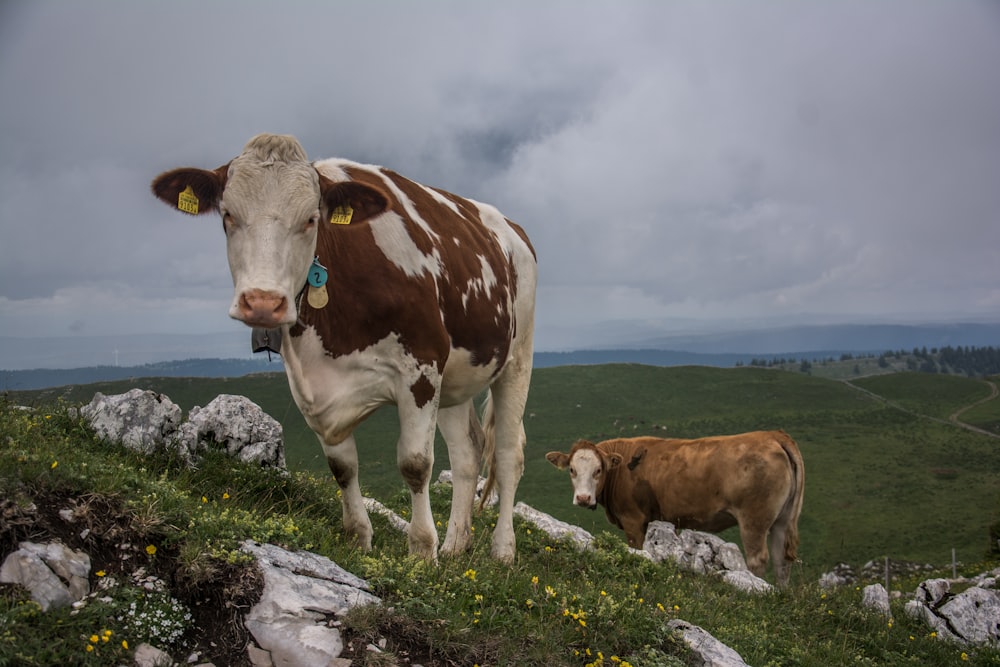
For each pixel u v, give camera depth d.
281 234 5.55
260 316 5.31
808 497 124.81
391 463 96.00
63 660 4.29
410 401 6.67
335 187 5.89
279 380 135.00
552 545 10.14
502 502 8.92
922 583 11.21
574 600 6.20
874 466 146.50
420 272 6.78
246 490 8.15
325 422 6.46
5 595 4.54
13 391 8.69
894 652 9.19
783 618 9.47
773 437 14.62
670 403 192.62
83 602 4.67
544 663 5.26
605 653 5.74
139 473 6.37
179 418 8.67
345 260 6.34
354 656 4.78
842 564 26.92
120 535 5.11
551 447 151.75
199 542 5.19
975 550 94.19
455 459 8.38
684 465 15.28
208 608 4.93
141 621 4.65
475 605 5.68
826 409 196.50
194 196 5.79
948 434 174.50
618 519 16.64
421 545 6.74
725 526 15.52
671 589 9.02
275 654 4.72
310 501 8.74
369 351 6.48
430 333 6.72
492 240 8.62
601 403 188.12
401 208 7.09
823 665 7.69
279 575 5.12
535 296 9.68
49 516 5.03
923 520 109.75
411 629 5.09
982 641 9.86
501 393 9.24
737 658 6.38
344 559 5.82
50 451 5.94
